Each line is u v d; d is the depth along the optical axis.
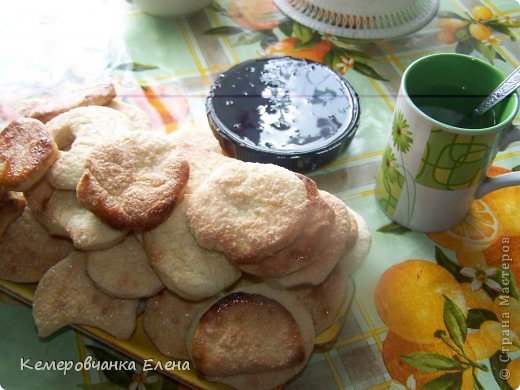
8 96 0.45
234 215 0.33
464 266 0.42
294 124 0.47
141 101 0.48
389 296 0.40
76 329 0.38
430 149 0.38
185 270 0.33
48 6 0.55
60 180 0.35
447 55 0.41
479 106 0.40
